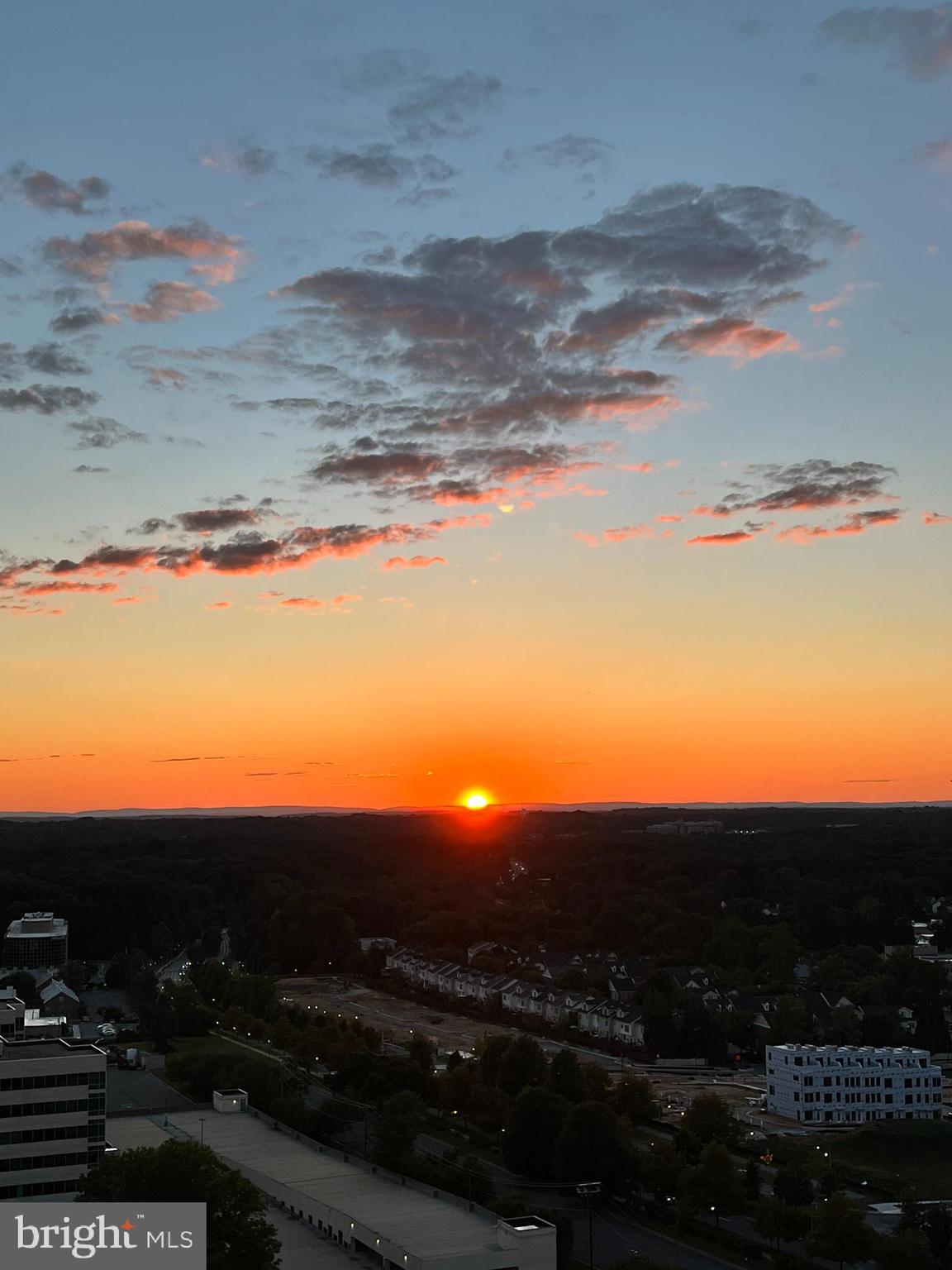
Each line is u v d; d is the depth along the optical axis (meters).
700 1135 175.25
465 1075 193.88
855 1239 127.94
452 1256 112.44
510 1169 163.62
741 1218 150.25
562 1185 154.38
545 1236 115.62
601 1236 142.12
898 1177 166.75
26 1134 138.38
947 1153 179.62
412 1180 144.25
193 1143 107.62
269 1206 139.12
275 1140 167.88
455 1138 183.88
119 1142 164.75
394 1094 174.88
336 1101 185.12
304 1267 118.19
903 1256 123.69
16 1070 138.38
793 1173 148.75
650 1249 138.00
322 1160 157.12
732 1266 133.00
